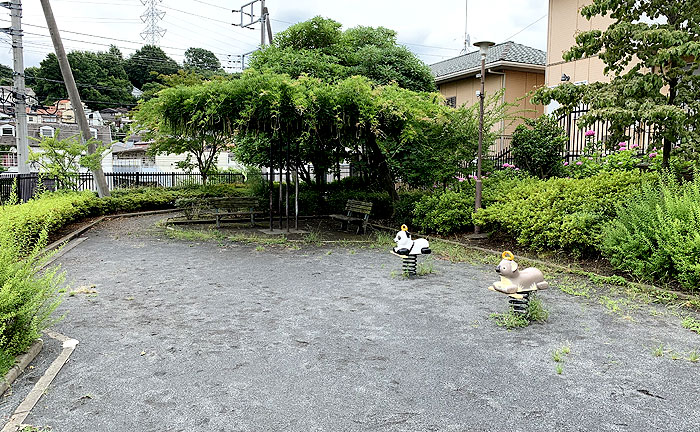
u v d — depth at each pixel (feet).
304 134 39.17
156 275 25.07
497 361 13.70
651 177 27.84
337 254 31.40
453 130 39.40
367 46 53.31
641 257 21.86
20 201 40.06
